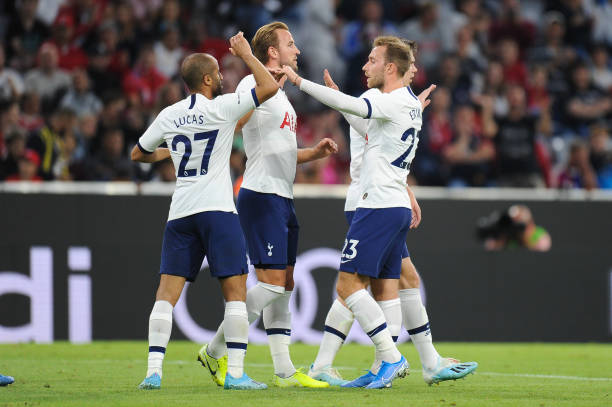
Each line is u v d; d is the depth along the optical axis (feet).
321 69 167.63
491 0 189.98
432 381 65.77
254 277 114.73
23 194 114.01
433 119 159.02
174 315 115.85
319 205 120.37
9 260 112.88
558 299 126.52
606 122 176.55
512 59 177.27
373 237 61.62
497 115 162.40
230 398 54.95
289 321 67.00
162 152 64.34
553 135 173.37
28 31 156.04
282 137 65.36
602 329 127.13
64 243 114.83
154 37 161.07
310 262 119.34
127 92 154.81
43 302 113.60
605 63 185.47
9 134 133.39
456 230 124.98
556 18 185.57
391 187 62.23
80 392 59.36
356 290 62.28
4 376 66.23
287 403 52.60
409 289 66.23
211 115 59.88
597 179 159.43
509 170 157.07
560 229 127.65
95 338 114.93
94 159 137.59
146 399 54.34
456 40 175.83
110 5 162.71
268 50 66.59
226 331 61.05
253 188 65.10
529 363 93.76
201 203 59.82
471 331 124.16
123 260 116.47
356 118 67.67
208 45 163.53
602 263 127.85
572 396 60.29
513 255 125.90
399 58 63.77
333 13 175.32
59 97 150.41
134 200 117.29
